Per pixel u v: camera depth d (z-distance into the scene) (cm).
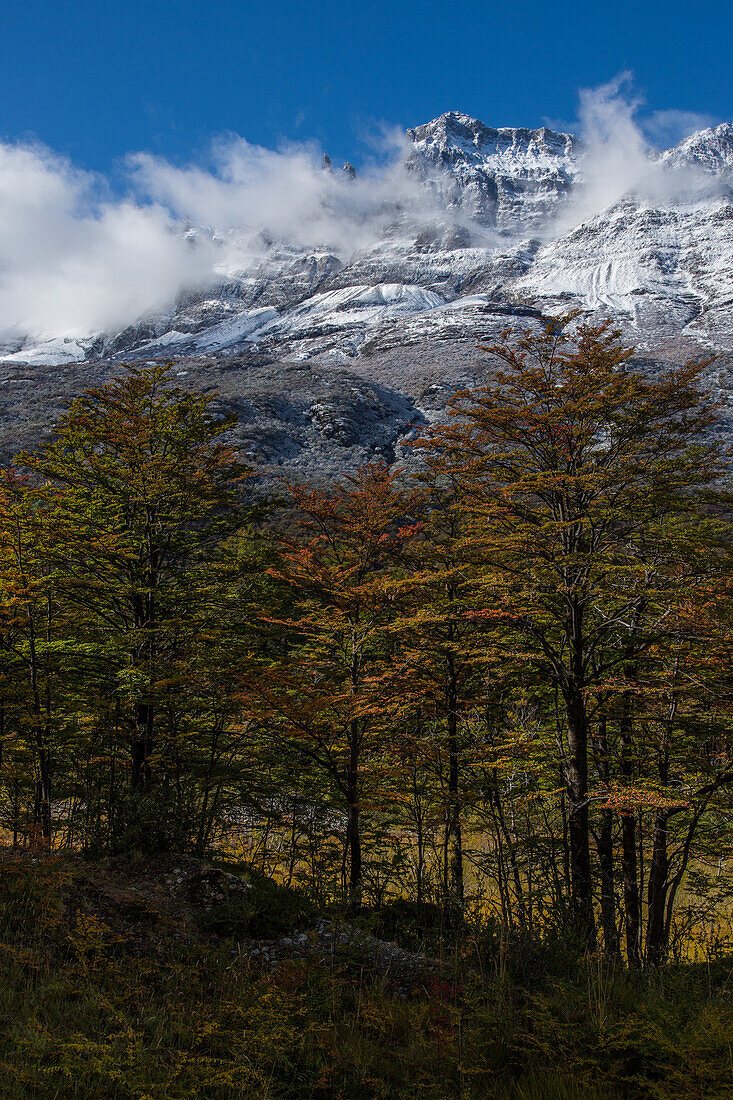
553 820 1337
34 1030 442
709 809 1139
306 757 1270
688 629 1091
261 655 1407
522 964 605
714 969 676
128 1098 401
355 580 1353
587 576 1145
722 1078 408
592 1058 443
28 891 647
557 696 1377
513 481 1245
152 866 805
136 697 1232
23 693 1284
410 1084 441
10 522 1273
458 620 1263
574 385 1148
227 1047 465
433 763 1237
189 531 1481
